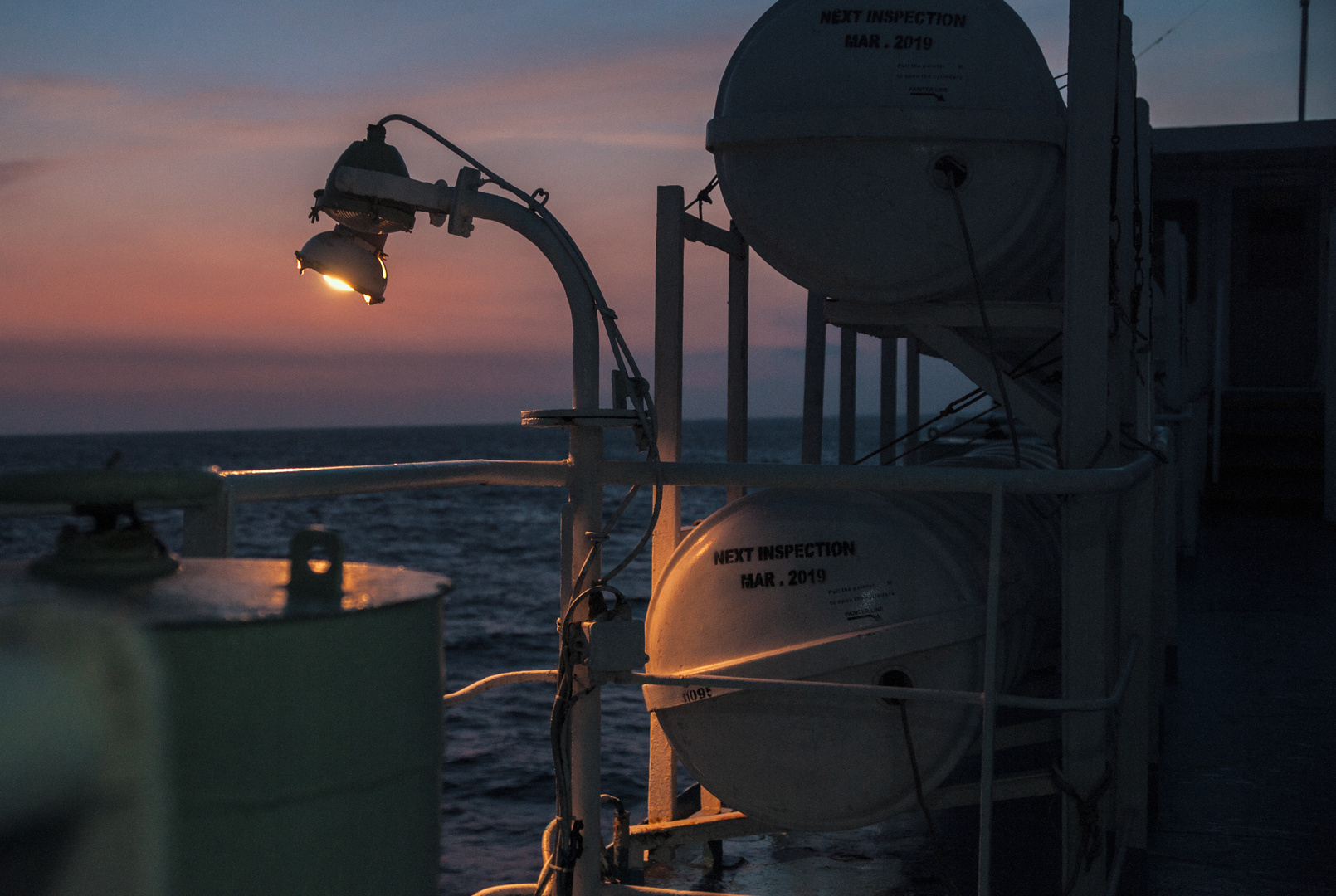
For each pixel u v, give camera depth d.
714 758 3.33
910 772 3.19
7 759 0.47
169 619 0.95
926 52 3.33
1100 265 3.01
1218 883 3.66
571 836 2.71
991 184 3.33
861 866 3.88
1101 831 2.98
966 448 7.30
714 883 3.73
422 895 1.12
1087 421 3.01
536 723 13.81
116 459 1.06
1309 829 4.16
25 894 0.54
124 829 0.53
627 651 2.65
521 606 29.47
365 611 1.04
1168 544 6.54
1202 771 4.87
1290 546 11.84
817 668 3.17
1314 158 16.12
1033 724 3.53
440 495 79.50
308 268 2.77
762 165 3.47
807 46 3.40
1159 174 17.20
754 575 3.30
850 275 3.48
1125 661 3.47
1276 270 17.30
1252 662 6.88
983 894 2.55
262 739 0.98
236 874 0.98
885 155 3.34
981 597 3.20
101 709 0.52
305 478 2.09
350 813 1.04
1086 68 3.00
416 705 1.11
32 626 0.54
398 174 2.71
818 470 2.75
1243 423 15.30
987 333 3.50
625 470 2.77
